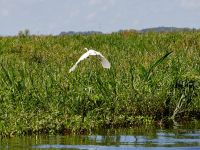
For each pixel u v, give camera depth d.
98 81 16.92
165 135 14.34
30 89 16.58
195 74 17.94
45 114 15.02
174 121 16.58
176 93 17.23
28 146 13.01
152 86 17.31
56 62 24.28
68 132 14.67
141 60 22.62
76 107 15.89
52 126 14.60
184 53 23.19
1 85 17.42
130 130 15.15
